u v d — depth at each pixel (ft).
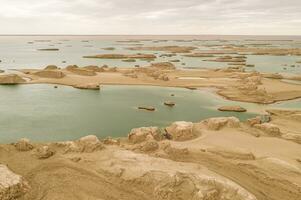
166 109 166.50
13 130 126.72
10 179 69.05
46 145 94.79
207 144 107.14
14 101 176.45
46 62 365.81
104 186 73.72
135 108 166.50
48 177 76.59
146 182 73.77
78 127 132.16
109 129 130.41
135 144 105.29
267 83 242.17
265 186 78.59
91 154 89.20
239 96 199.52
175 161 86.38
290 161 94.02
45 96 190.39
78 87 216.95
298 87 228.84
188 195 69.82
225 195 69.05
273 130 121.08
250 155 95.25
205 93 209.26
